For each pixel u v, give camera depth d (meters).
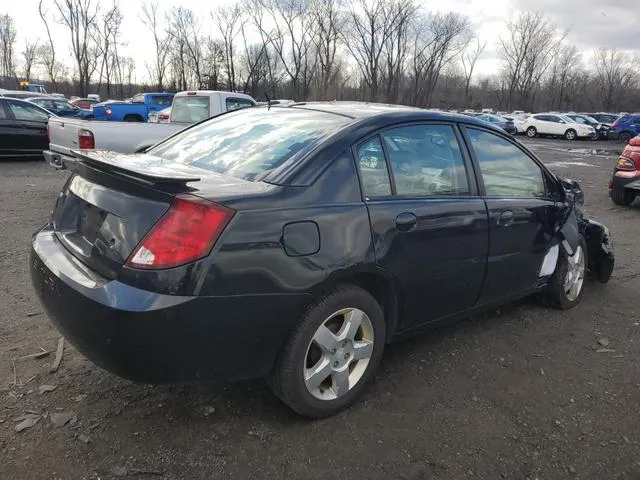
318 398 2.77
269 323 2.48
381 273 2.85
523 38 82.25
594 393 3.26
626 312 4.58
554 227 4.13
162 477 2.38
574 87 86.56
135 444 2.56
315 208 2.59
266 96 4.02
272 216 2.44
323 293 2.67
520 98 84.75
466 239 3.31
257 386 3.11
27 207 7.62
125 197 2.48
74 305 2.35
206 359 2.38
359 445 2.66
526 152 4.02
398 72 67.88
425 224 3.04
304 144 2.84
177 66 67.62
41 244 2.83
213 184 2.53
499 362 3.57
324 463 2.52
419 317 3.24
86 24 58.78
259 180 2.64
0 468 2.35
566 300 4.50
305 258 2.52
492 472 2.53
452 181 3.36
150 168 2.69
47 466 2.39
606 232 5.02
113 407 2.84
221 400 2.95
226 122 3.64
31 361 3.24
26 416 2.72
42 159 13.47
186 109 10.12
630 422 2.98
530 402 3.12
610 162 19.92
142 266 2.27
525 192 3.95
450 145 3.41
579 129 35.06
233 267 2.32
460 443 2.72
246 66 62.59
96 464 2.42
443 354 3.64
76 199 2.84
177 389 3.04
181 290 2.24
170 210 2.30
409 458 2.59
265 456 2.54
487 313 4.38
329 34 61.69
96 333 2.29
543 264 4.12
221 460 2.49
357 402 3.01
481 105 77.38
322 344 2.71
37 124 12.83
